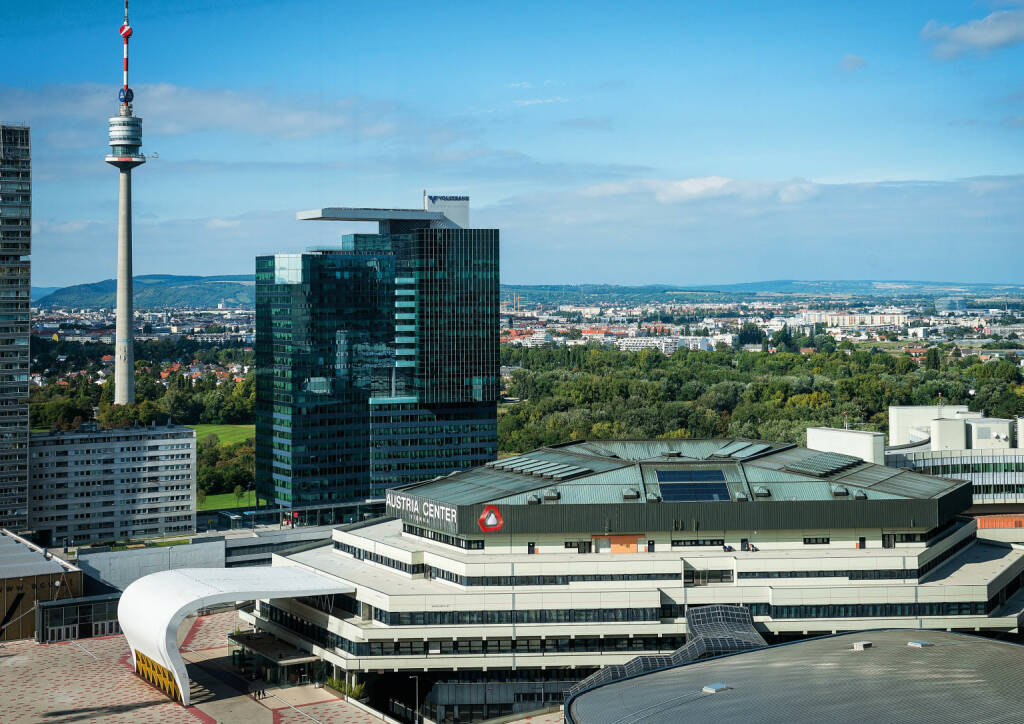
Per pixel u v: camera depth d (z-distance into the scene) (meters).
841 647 175.38
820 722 137.12
